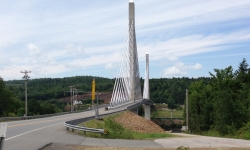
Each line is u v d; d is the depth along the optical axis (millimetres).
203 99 64375
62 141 19641
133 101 91750
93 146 17906
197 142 23375
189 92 82562
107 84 157250
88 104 129625
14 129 27891
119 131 27828
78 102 129375
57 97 139125
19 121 42750
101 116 45062
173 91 172375
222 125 46125
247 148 18828
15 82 168000
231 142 23844
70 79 181500
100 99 137750
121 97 84688
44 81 174375
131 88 93250
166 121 116750
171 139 26359
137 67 103938
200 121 58562
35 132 25125
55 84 164250
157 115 138375
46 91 140750
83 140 20922
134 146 18953
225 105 46375
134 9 95750
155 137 30641
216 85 58875
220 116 46969
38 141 18984
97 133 24312
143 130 48188
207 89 65125
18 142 18250
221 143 22734
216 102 50688
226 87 52500
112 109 74250
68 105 129125
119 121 49125
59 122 39969
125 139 23844
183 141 24047
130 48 94625
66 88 145375
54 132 25594
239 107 45281
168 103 161375
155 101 173125
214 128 52375
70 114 69938
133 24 95625
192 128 61344
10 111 82188
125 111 64250
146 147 18531
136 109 84750
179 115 138250
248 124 40719
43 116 58875
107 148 17156
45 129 28375
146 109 108000
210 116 56156
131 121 53812
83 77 187000
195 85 81938
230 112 45938
